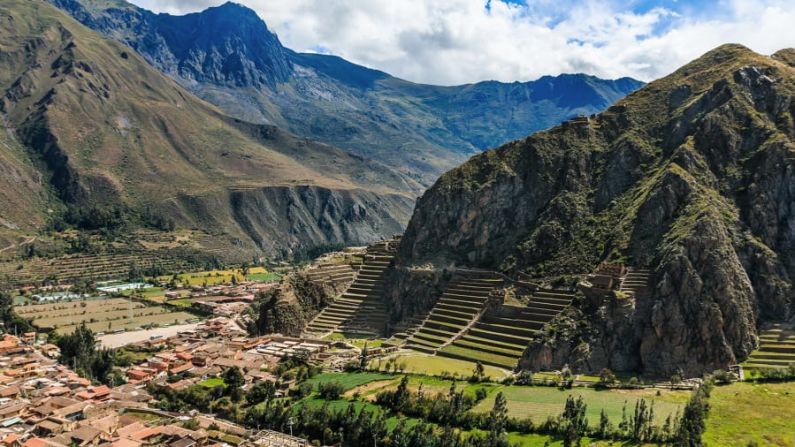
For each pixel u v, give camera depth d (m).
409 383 175.50
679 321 177.75
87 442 145.12
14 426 157.88
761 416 136.62
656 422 137.75
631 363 180.00
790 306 182.12
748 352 173.62
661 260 191.75
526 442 134.38
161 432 150.50
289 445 146.25
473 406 154.75
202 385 192.50
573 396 158.88
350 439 146.38
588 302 194.25
